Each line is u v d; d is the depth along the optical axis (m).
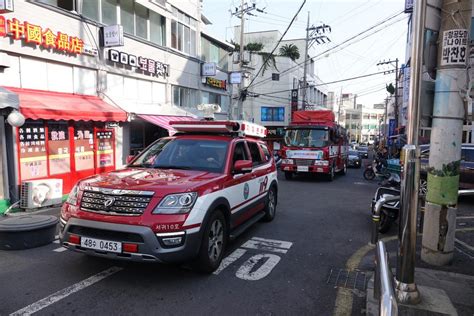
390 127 38.50
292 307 3.71
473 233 6.74
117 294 3.87
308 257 5.29
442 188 4.73
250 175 6.03
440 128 4.66
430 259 4.89
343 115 84.31
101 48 12.20
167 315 3.45
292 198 10.70
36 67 9.92
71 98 10.67
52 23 10.27
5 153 8.20
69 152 10.28
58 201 8.82
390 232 6.90
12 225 5.26
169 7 16.44
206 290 4.04
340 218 8.01
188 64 18.14
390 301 2.07
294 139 15.47
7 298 3.72
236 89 29.48
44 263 4.74
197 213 4.06
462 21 4.16
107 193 4.00
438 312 3.42
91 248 3.92
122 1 13.55
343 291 4.12
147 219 3.79
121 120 11.59
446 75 4.40
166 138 5.96
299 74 41.28
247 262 4.99
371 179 16.48
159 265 4.72
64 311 3.47
